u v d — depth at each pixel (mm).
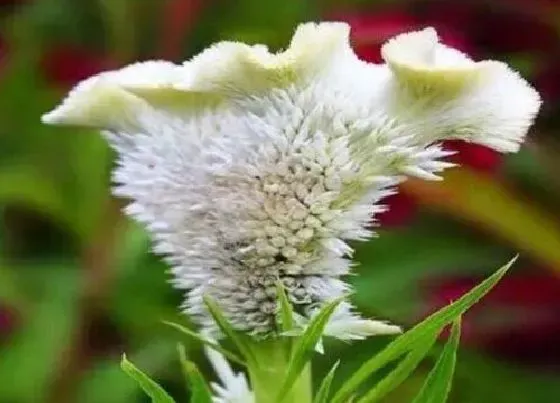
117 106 390
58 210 728
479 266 733
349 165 374
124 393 697
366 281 710
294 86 375
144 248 707
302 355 375
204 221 379
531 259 743
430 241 745
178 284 384
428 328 375
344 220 376
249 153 374
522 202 732
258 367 386
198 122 380
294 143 373
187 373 380
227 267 380
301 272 379
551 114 761
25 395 706
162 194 382
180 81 382
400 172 379
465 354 722
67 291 726
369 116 375
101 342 725
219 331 388
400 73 375
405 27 743
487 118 380
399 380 382
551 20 760
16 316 724
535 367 729
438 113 379
